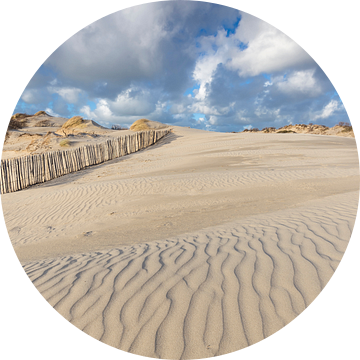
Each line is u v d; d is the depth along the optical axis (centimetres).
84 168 1680
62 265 340
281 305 231
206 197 757
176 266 305
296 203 612
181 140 2628
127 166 1598
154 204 738
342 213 460
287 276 269
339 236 354
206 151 1825
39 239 591
